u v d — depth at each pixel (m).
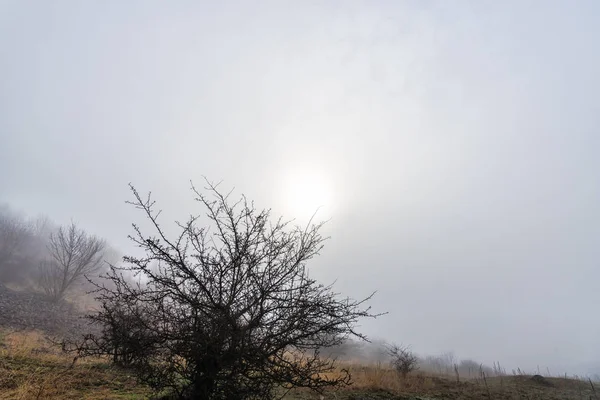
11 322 20.00
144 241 4.92
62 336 17.78
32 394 5.55
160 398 5.54
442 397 10.72
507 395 12.00
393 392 10.34
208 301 4.90
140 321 4.65
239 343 4.63
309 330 4.90
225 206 5.50
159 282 4.93
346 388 9.71
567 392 13.66
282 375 4.68
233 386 4.52
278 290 5.08
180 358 4.80
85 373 7.06
